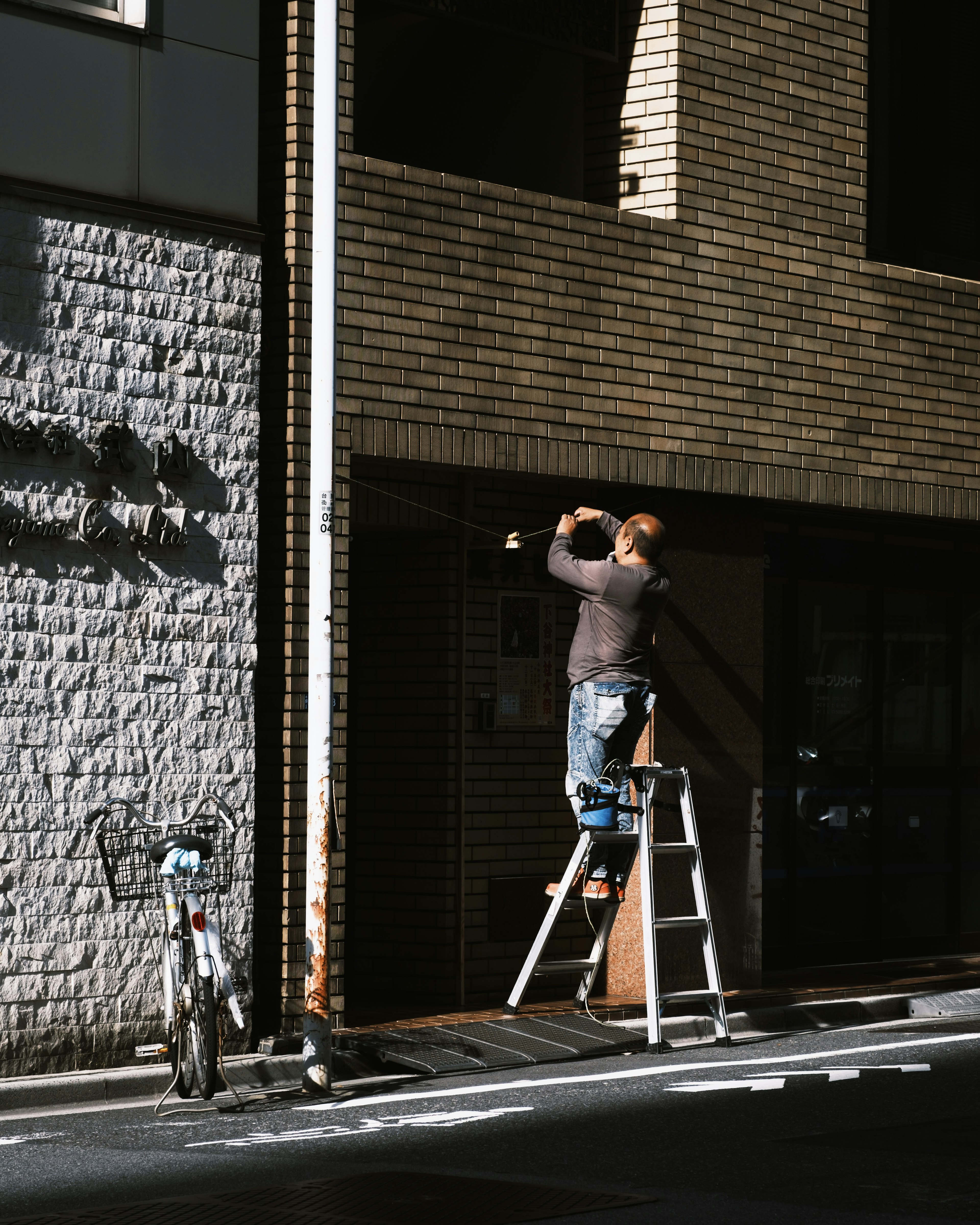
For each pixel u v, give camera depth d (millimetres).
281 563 11312
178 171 10812
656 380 13242
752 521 13922
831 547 15602
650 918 11430
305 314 11391
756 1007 12953
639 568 11828
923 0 15812
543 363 12586
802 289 14234
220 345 10969
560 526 12148
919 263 15609
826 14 14523
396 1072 10578
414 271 11930
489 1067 10602
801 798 15359
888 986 14016
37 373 10188
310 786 9914
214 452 10930
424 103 12805
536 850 13633
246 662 11016
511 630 13539
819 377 14320
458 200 12188
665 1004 12727
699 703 13477
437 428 12008
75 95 10375
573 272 12797
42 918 10109
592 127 13828
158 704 10641
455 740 13094
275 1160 7910
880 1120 8742
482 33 13188
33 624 10156
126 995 10414
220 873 10703
